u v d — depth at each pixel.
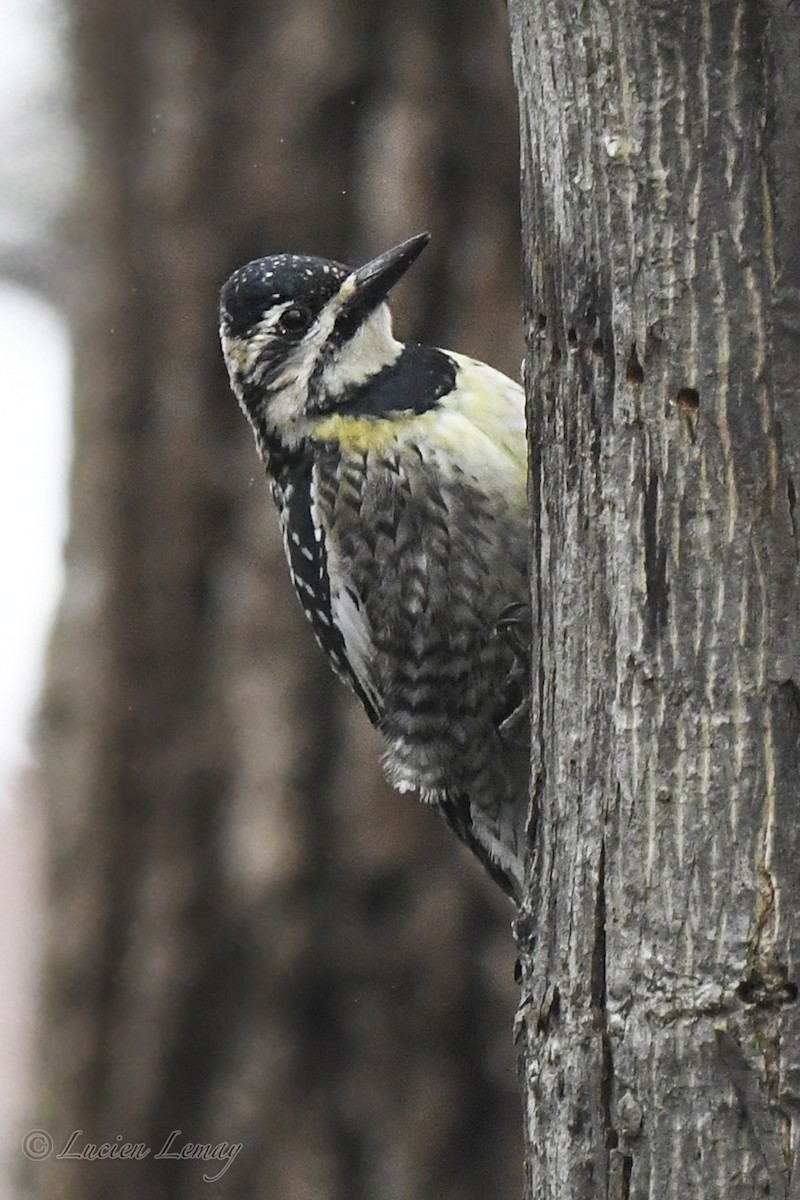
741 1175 5.40
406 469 8.42
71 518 13.58
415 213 12.25
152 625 12.87
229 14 12.91
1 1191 14.12
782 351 5.66
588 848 5.86
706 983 5.51
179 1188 12.30
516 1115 11.87
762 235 5.70
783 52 5.68
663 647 5.73
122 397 13.23
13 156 17.20
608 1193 5.64
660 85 5.80
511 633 8.27
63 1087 12.83
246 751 12.42
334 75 12.52
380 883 12.10
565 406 6.14
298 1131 12.03
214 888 12.45
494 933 12.01
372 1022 12.03
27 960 16.08
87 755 12.96
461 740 8.97
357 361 8.70
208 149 12.88
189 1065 12.40
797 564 5.61
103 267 13.52
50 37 15.91
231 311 9.29
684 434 5.75
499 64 12.30
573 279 6.07
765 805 5.53
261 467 12.77
